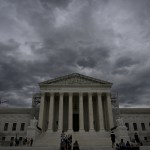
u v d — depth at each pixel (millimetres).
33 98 82312
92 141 50594
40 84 70875
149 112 85438
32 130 52875
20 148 37062
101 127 64250
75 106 77062
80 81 72250
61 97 69062
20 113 82375
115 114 82250
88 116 72750
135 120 83500
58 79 72438
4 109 83750
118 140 50500
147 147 35938
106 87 71438
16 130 78812
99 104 68500
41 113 66250
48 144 47375
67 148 33844
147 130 81812
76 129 73188
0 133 77750
